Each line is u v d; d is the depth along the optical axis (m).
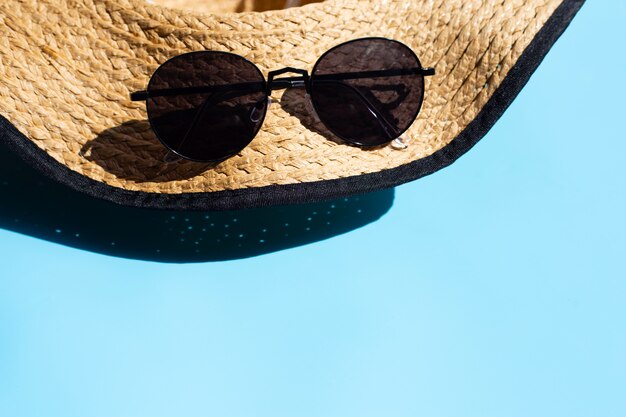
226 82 0.52
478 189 0.62
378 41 0.52
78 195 0.59
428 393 0.53
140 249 0.58
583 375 0.54
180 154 0.52
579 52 0.70
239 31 0.52
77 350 0.54
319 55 0.54
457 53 0.55
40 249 0.57
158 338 0.55
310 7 0.53
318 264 0.58
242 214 0.60
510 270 0.58
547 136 0.65
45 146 0.52
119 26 0.52
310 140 0.53
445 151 0.54
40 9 0.52
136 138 0.53
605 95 0.68
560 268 0.58
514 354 0.55
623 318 0.56
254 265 0.58
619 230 0.60
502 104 0.53
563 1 0.53
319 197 0.53
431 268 0.58
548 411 0.53
